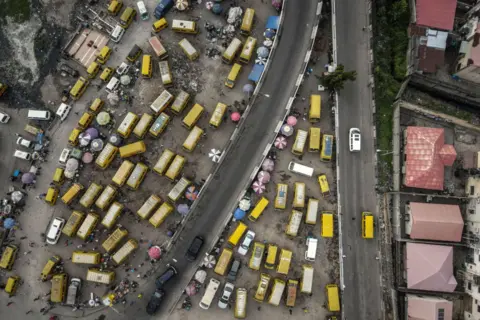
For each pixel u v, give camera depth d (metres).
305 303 58.53
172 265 59.81
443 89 62.47
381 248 58.31
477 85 61.78
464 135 60.50
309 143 59.16
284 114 60.38
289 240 59.34
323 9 61.81
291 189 59.94
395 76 62.16
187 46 61.31
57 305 60.22
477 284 54.03
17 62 63.94
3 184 62.31
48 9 64.19
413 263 56.00
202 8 63.66
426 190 58.66
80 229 59.12
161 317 59.38
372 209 58.97
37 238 61.28
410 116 61.12
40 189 61.97
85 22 63.84
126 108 62.59
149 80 62.75
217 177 60.59
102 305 59.97
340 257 58.16
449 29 60.31
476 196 55.88
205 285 59.28
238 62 62.25
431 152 56.50
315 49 61.56
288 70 60.88
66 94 62.75
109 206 60.97
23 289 60.75
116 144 61.12
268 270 58.94
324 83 59.06
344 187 59.34
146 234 60.50
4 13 63.91
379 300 57.66
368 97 60.31
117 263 58.62
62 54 63.34
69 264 60.72
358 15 61.12
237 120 60.50
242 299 57.31
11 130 63.22
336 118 59.81
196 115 60.00
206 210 60.31
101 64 63.06
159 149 61.75
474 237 55.31
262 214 59.81
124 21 62.50
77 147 61.97
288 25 61.19
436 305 54.53
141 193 61.25
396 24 62.50
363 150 59.78
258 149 60.56
